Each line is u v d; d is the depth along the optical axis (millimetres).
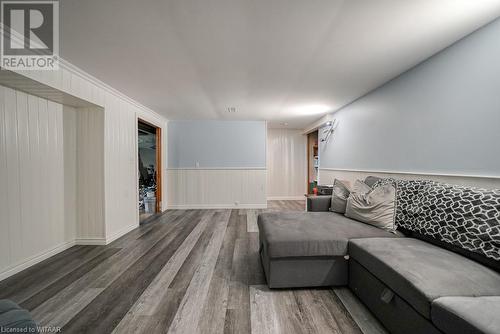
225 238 3061
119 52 2008
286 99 3475
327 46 1923
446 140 1943
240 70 2408
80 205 2838
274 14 1504
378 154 2916
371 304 1482
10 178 2076
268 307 1577
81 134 2828
